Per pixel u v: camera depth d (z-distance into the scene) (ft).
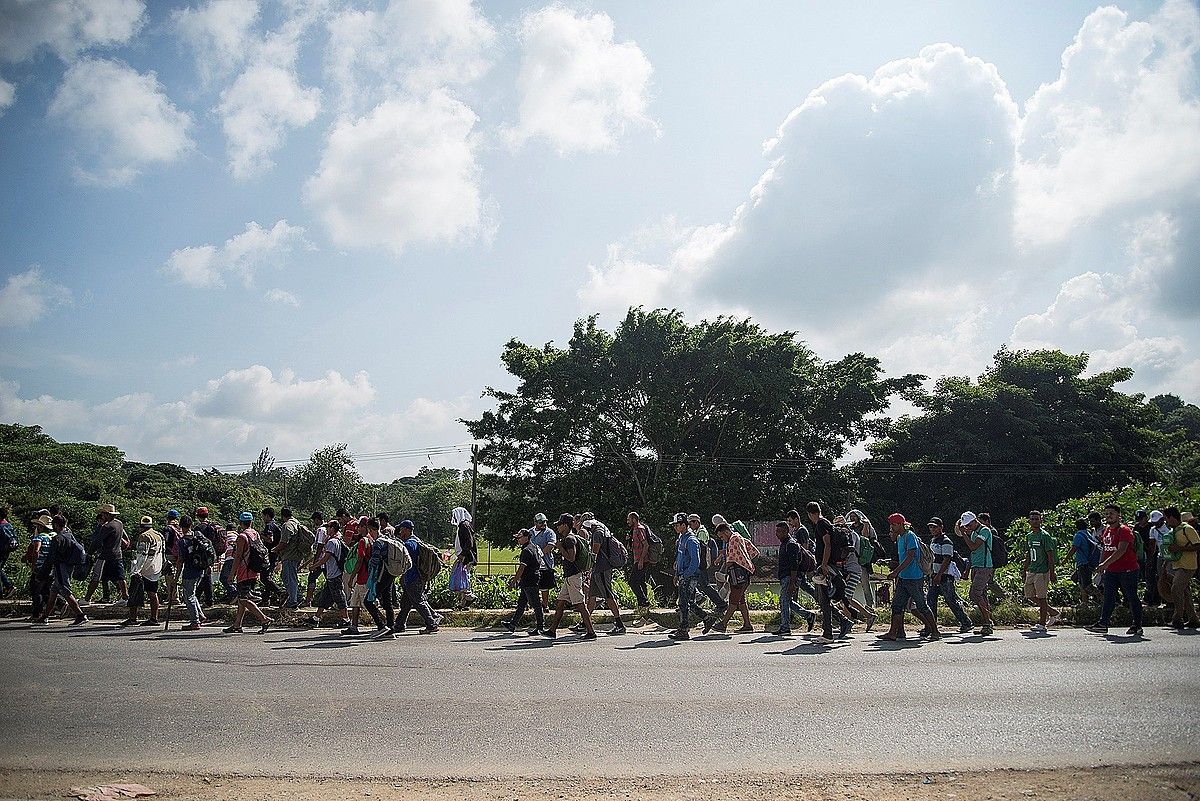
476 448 159.53
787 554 46.26
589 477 153.17
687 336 151.43
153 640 45.01
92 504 141.69
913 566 43.55
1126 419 188.14
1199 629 45.65
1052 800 17.49
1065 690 28.37
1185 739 22.00
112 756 21.83
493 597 59.41
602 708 26.78
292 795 18.67
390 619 48.14
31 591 56.85
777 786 18.84
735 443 154.92
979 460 173.17
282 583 59.06
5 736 23.86
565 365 150.71
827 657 36.99
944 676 31.50
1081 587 53.93
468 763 21.04
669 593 64.13
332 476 227.20
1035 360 194.08
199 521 59.82
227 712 26.66
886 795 18.07
